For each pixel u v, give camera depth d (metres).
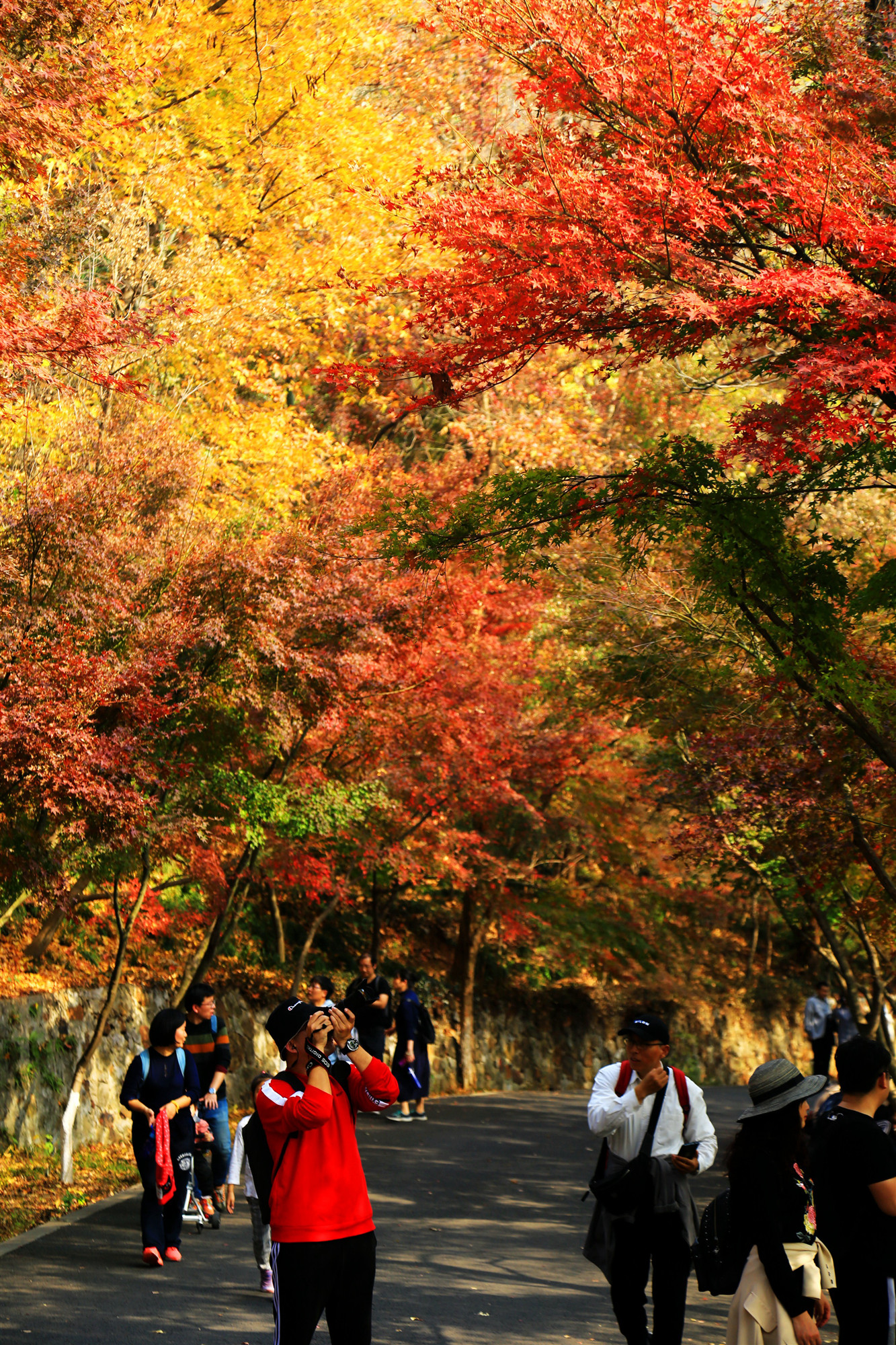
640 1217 5.75
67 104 9.23
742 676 14.61
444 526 9.07
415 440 27.77
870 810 13.60
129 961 17.28
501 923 25.83
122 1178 12.42
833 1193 4.79
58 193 15.68
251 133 20.19
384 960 24.53
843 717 9.27
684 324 7.78
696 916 33.28
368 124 19.94
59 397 14.10
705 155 8.02
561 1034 27.55
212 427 19.69
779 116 7.45
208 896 16.47
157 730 11.85
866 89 8.12
